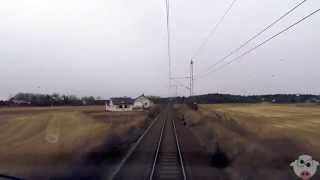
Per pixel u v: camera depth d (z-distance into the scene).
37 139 41.25
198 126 59.47
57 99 178.12
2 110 110.25
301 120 66.62
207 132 45.59
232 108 120.88
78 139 37.44
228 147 29.22
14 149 31.84
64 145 33.03
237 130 45.31
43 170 21.80
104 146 29.58
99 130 46.62
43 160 25.12
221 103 194.00
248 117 74.50
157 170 23.19
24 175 20.45
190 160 26.69
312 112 94.81
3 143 38.25
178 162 25.97
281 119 69.31
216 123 53.25
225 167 23.11
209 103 195.12
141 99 140.25
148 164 25.22
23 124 60.88
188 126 62.41
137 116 86.81
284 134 40.09
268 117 75.00
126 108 122.12
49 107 146.62
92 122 64.81
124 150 32.91
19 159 26.03
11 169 22.28
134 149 33.97
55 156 26.66
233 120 60.44
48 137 42.12
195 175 21.41
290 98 192.25
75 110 111.50
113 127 51.81
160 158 28.05
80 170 21.64
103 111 115.69
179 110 131.50
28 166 22.98
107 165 24.03
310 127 51.81
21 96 167.00
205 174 21.62
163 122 75.44
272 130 46.28
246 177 19.47
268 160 22.12
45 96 172.88
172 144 37.75
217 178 20.53
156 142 39.88
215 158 25.03
